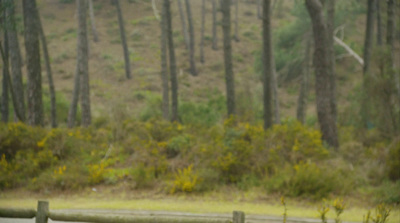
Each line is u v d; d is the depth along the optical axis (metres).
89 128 15.57
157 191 10.73
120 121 15.71
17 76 16.89
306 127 13.75
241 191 10.55
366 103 15.53
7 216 4.88
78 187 11.03
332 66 16.36
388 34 16.11
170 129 14.14
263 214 8.53
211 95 32.59
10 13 12.79
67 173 11.41
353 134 15.64
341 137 15.23
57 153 12.75
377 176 11.07
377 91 14.67
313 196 9.84
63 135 13.45
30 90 14.52
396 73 14.77
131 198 10.21
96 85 31.58
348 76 34.34
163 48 19.88
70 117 20.30
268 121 14.29
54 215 4.78
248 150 11.46
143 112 25.03
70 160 12.69
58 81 32.56
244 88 25.94
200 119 23.25
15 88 16.91
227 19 15.77
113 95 29.30
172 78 19.38
